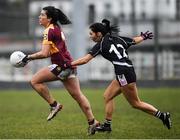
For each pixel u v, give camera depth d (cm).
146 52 7538
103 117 3709
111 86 2592
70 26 8200
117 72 2505
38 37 7944
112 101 2616
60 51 2523
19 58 2547
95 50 2516
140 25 7731
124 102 5294
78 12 7544
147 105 2586
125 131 2770
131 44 2573
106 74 7556
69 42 7700
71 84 2583
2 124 3166
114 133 2678
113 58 2506
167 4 7912
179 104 4981
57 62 2534
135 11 8025
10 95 6512
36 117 3634
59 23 2766
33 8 9231
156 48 7331
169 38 7525
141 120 3369
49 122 3266
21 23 8381
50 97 2578
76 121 3322
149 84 7481
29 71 7500
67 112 4050
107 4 8456
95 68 7581
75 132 2750
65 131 2795
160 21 7662
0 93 6875
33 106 4919
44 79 2548
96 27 2527
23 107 4794
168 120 2605
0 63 7631
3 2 10050
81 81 7475
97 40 2545
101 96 6116
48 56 2517
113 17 7981
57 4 9169
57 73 2533
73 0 7562
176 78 7425
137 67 7556
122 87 2517
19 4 9944
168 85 7444
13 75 7612
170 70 7431
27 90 7456
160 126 3020
